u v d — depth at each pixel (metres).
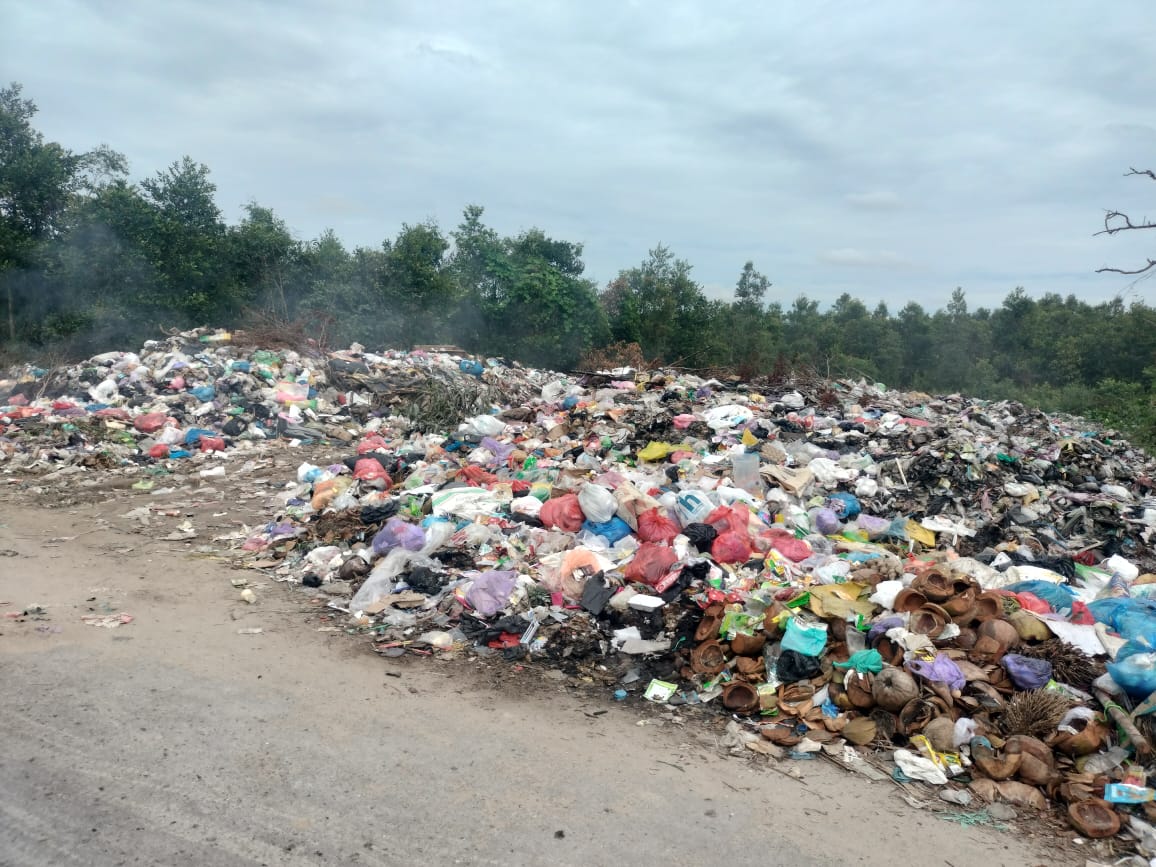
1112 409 22.70
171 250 22.22
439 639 5.87
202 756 4.12
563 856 3.51
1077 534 8.55
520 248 30.47
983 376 47.81
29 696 4.62
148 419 12.76
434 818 3.73
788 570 6.57
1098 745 4.43
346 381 16.34
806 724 4.84
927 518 8.33
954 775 4.41
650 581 6.36
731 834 3.76
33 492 9.88
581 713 4.97
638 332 31.48
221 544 8.12
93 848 3.37
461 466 10.84
